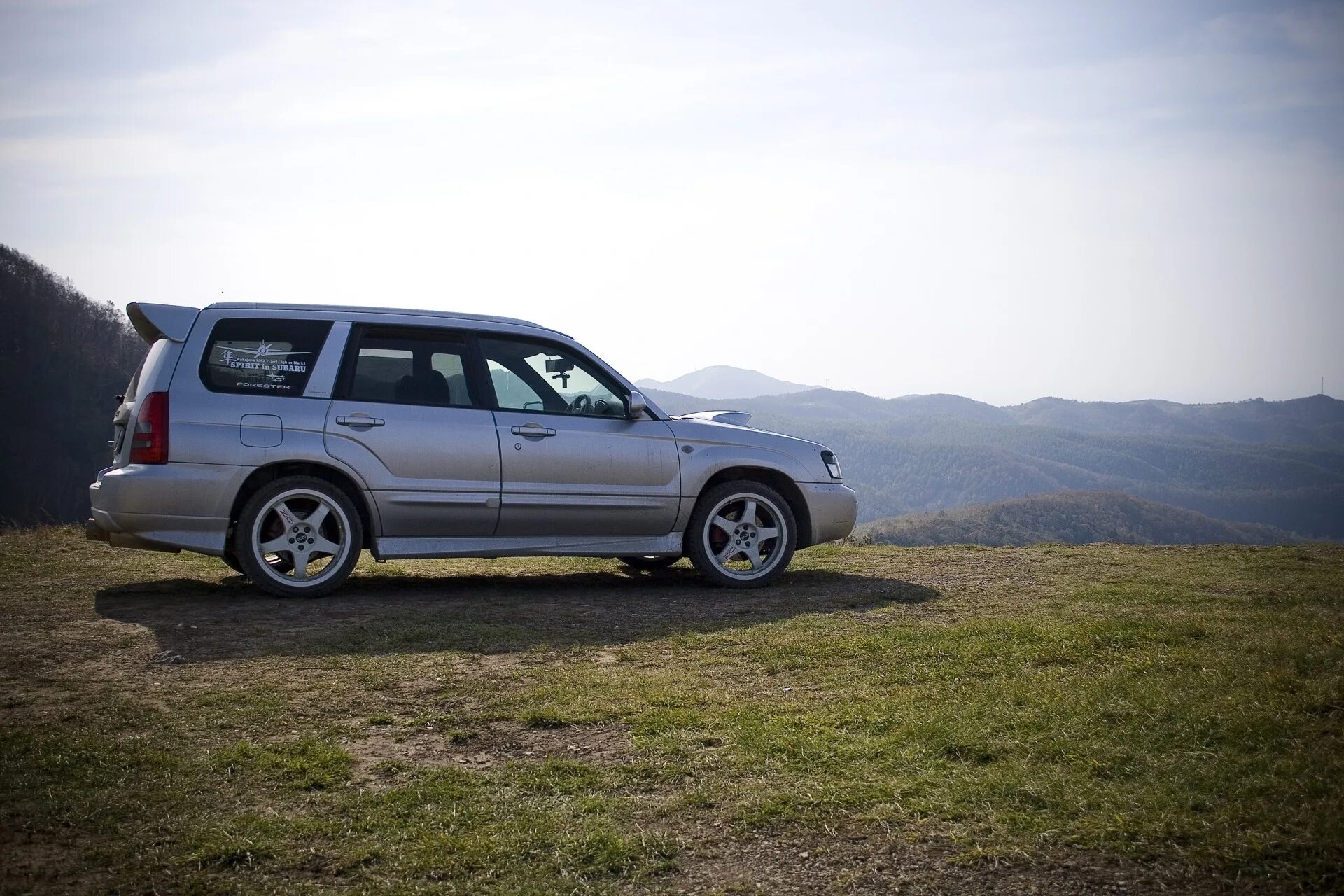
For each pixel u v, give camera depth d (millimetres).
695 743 3703
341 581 6637
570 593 7039
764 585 7391
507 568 8289
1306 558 8609
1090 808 2977
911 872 2713
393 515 6723
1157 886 2562
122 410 6785
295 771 3453
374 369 6812
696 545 7324
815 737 3686
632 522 7234
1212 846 2684
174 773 3410
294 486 6512
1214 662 4301
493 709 4156
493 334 7137
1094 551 9328
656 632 5641
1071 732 3547
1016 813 2980
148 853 2830
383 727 3965
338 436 6602
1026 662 4613
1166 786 3062
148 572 7570
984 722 3727
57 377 82000
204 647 5164
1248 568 7906
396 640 5379
